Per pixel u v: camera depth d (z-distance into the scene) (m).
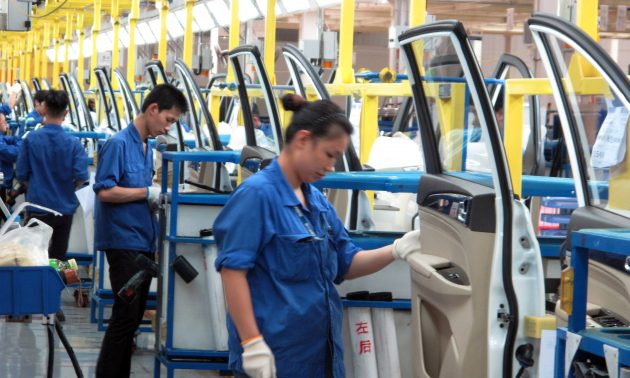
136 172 5.84
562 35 3.26
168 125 5.91
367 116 6.34
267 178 3.25
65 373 6.13
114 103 10.91
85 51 23.86
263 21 12.76
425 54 3.81
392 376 4.46
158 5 12.57
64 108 7.77
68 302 8.84
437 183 3.74
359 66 11.59
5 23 17.05
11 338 7.12
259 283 3.24
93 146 12.10
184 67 6.97
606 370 2.69
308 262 3.24
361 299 4.46
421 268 3.71
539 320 3.41
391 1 9.47
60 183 7.77
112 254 5.75
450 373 3.68
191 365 5.64
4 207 5.12
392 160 5.78
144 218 5.80
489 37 9.23
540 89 4.49
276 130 5.33
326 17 11.41
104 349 5.68
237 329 3.19
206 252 5.67
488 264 3.49
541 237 4.97
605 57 3.09
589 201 3.56
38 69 26.38
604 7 7.22
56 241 7.82
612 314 3.33
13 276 3.91
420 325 3.89
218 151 5.96
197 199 5.67
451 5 8.65
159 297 5.85
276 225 3.22
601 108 3.38
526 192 4.85
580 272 2.76
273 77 8.35
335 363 3.30
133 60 14.16
